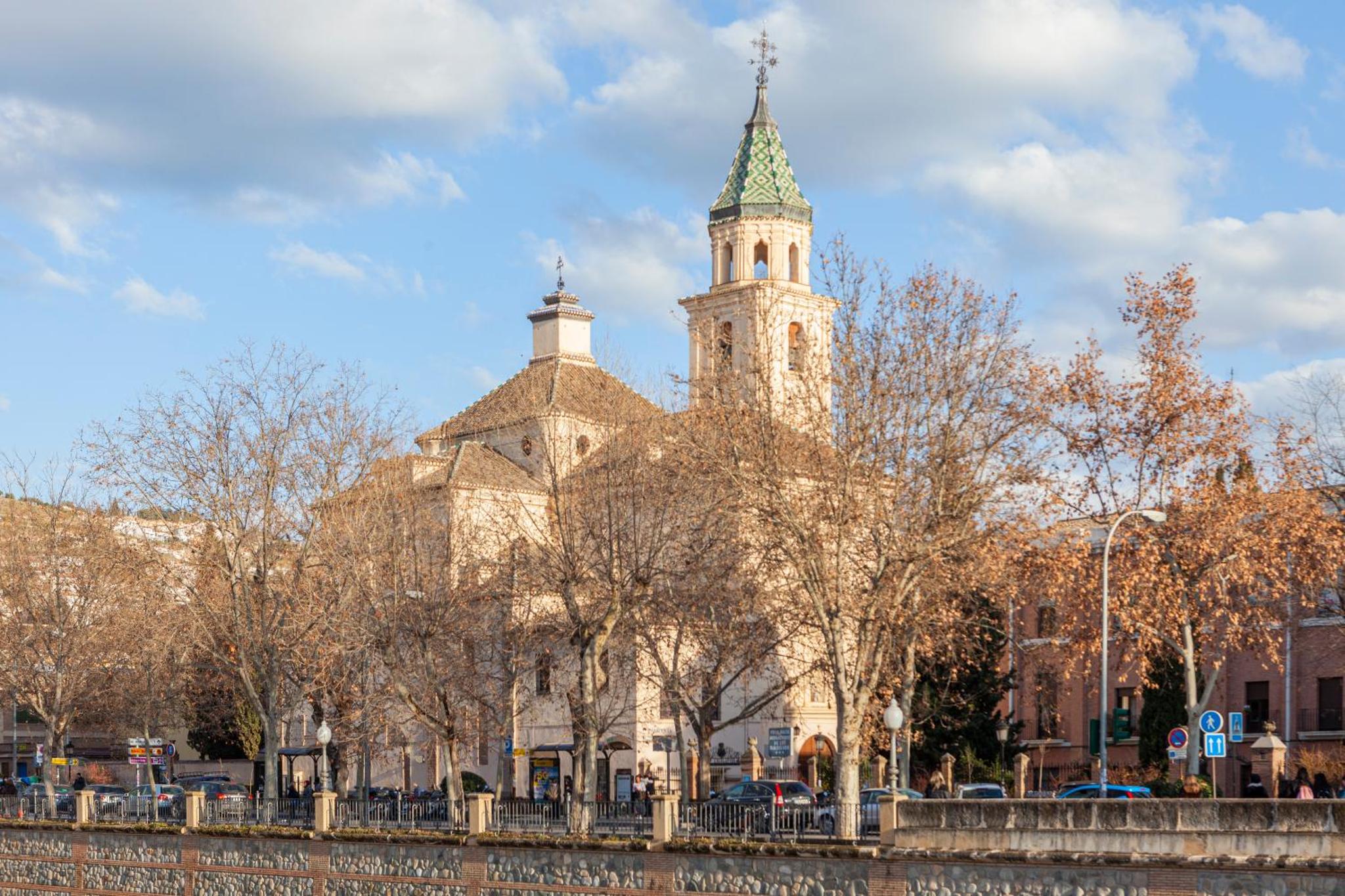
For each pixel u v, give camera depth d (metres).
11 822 59.41
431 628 56.81
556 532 56.47
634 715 73.94
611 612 52.19
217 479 62.31
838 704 45.59
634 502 54.56
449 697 59.06
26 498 76.62
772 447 47.75
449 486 62.72
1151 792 54.16
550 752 74.50
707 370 55.09
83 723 91.69
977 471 48.25
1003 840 35.19
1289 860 30.48
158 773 87.06
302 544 62.53
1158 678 64.12
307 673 62.53
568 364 86.44
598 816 51.72
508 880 44.31
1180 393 54.84
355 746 61.53
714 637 56.41
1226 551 53.97
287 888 49.84
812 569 46.84
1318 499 56.44
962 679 65.12
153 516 73.81
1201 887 31.70
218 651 72.62
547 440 60.31
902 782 55.66
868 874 37.09
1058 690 72.38
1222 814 32.38
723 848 39.62
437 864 46.16
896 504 47.62
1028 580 55.22
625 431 56.47
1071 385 55.94
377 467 61.84
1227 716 66.06
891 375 48.06
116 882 55.41
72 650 72.06
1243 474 57.19
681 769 58.38
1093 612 55.00
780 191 87.50
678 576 54.00
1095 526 65.12
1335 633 63.00
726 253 88.31
